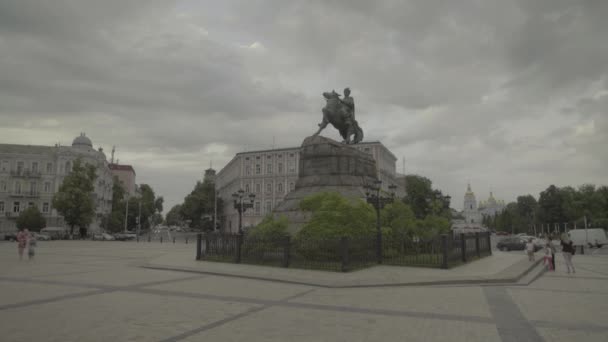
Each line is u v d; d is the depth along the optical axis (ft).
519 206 423.64
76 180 205.05
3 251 103.60
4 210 227.81
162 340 23.15
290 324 27.17
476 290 42.55
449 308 32.81
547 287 45.60
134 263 71.05
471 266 62.28
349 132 88.84
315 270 55.47
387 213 73.05
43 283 45.65
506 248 134.41
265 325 26.81
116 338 23.47
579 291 42.42
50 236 204.33
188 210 327.88
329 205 63.16
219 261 68.18
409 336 24.38
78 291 40.16
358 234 61.77
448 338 23.99
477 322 28.02
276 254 61.82
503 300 36.65
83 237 220.23
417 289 43.01
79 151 245.24
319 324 27.22
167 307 32.42
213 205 326.03
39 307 32.14
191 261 70.03
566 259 62.34
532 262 71.00
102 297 36.83
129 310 31.17
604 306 33.96
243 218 310.65
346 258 53.98
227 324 27.02
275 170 308.40
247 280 49.11
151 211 387.55
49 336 23.81
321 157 83.05
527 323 27.81
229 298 36.88
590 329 26.30
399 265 61.62
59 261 74.79
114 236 223.10
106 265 67.31
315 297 37.78
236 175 331.36
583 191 249.75
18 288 41.93
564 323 27.86
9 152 231.09
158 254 94.43
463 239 67.00
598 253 121.90
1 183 228.43
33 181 233.96
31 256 78.18
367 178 87.04
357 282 45.50
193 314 29.94
